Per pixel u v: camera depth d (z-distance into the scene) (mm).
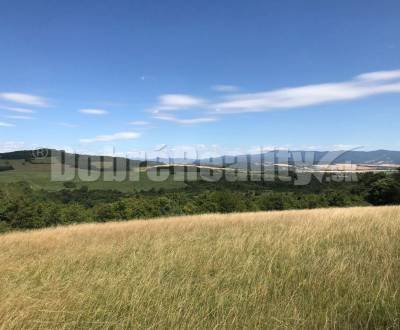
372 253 7074
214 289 5582
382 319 4160
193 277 6438
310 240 8742
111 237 13266
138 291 5480
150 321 4480
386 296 4695
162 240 10797
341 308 4531
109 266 7660
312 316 4309
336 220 12305
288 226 12336
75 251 10086
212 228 13750
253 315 4414
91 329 4383
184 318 4434
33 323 4539
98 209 41125
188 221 18062
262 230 11609
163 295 5266
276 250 7828
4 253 10602
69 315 4742
